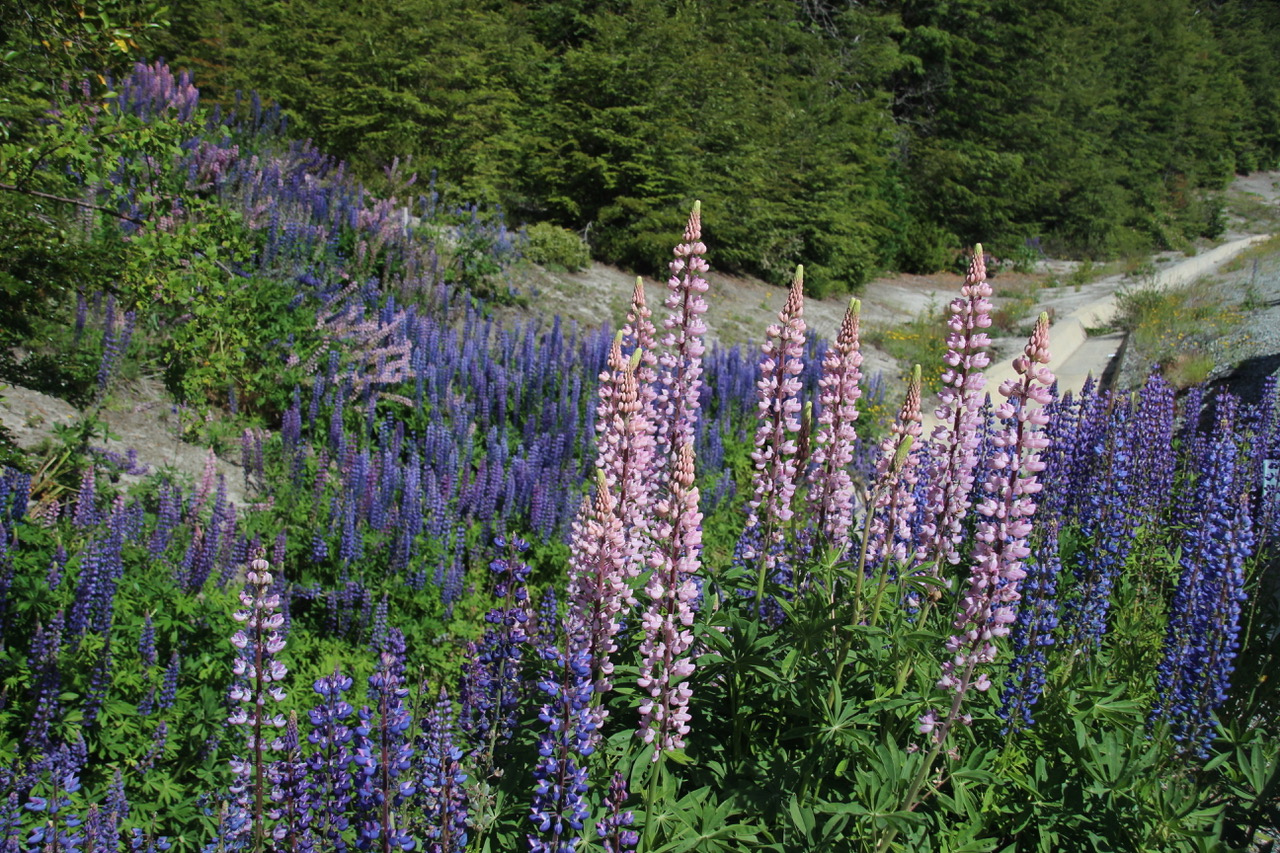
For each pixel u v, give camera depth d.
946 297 25.83
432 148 16.33
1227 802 3.99
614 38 18.58
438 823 3.19
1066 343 16.55
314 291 9.65
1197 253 38.69
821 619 3.74
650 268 18.16
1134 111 45.53
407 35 15.83
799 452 4.70
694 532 3.22
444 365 8.86
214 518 5.51
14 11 6.09
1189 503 6.62
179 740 4.41
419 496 6.52
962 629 3.35
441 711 3.33
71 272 6.37
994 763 3.89
